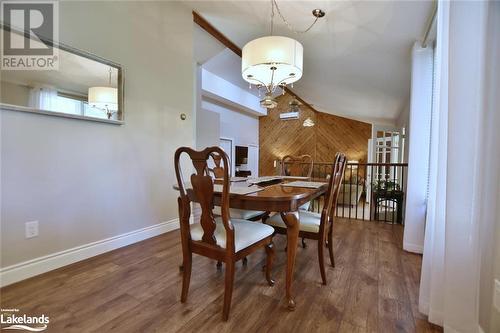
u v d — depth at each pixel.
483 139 1.08
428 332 1.28
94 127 2.16
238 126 8.42
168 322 1.32
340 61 3.34
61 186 1.95
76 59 1.98
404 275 1.90
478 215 1.10
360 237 2.86
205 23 3.42
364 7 2.06
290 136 9.18
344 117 8.51
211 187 1.34
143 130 2.58
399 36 2.34
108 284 1.70
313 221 1.84
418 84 2.36
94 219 2.18
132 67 2.45
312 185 2.00
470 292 1.12
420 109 2.35
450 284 1.17
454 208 1.15
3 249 1.66
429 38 2.15
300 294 1.62
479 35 1.07
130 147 2.46
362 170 7.87
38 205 1.82
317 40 2.94
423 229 2.35
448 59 1.17
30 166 1.77
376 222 3.62
